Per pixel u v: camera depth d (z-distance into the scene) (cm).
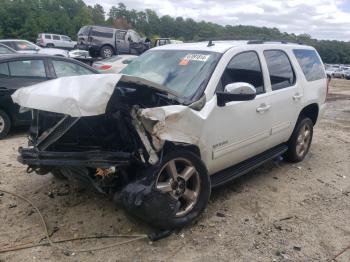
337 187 562
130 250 371
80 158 370
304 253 380
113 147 388
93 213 438
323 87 681
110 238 389
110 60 1423
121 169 380
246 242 394
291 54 611
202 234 405
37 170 430
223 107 446
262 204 486
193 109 415
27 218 424
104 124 386
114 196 387
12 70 747
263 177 584
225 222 432
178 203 394
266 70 536
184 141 399
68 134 391
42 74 778
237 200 493
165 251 371
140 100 399
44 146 391
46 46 4059
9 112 751
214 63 461
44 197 476
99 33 2695
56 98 355
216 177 470
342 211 480
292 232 420
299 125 632
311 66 661
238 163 513
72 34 7625
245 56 505
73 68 828
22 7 7375
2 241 379
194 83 446
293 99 587
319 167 651
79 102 342
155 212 378
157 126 372
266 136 537
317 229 429
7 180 528
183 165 415
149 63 516
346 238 413
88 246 375
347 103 1664
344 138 885
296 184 562
